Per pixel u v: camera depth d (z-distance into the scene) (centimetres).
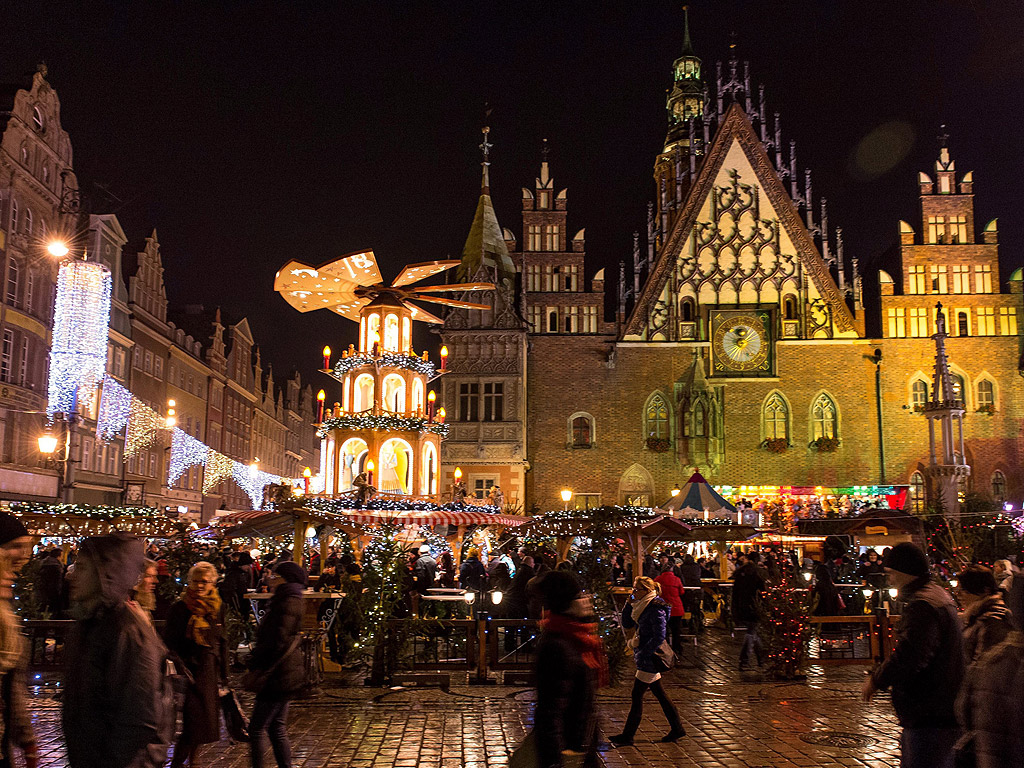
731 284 4891
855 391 4775
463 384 4722
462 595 1966
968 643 673
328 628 1723
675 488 4700
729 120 5006
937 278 4847
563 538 2414
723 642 2361
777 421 4778
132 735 503
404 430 3166
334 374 3450
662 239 5159
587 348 4866
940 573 2619
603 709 1357
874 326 4978
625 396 4816
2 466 3659
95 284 2772
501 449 4647
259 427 8256
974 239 4916
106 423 4706
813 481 4700
